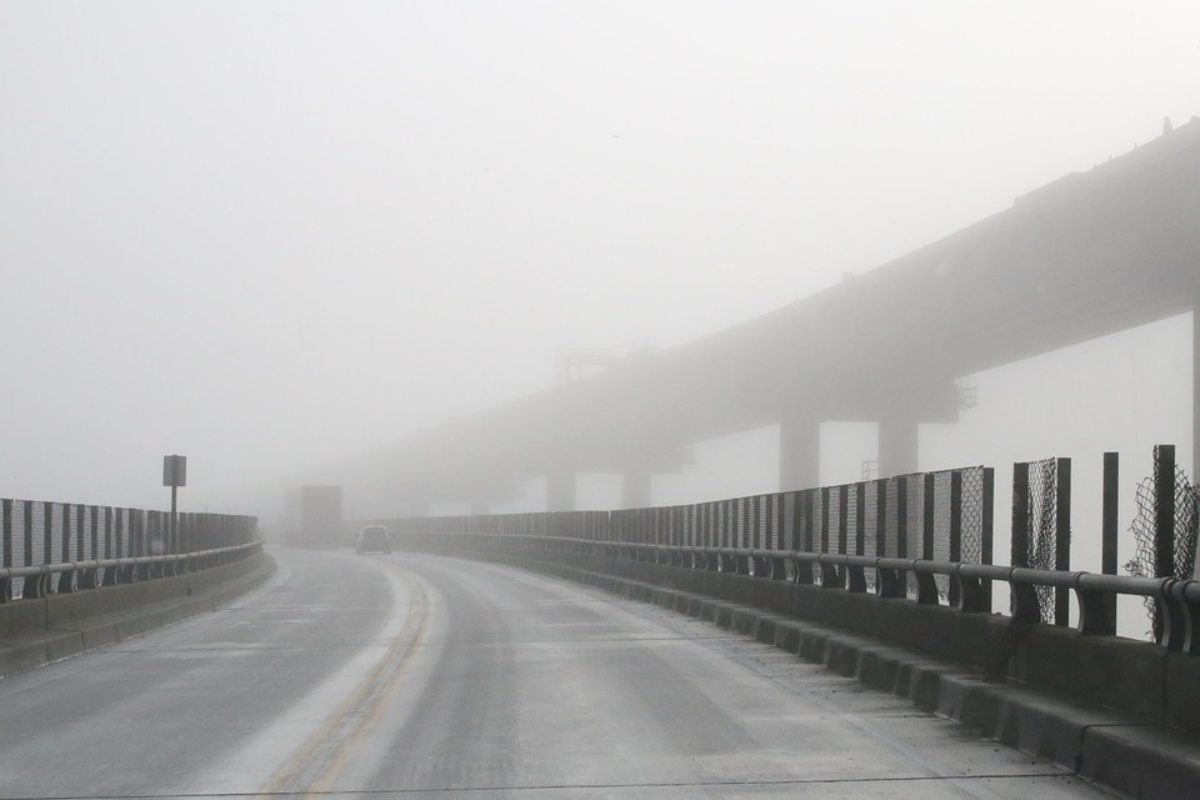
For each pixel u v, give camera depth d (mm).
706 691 29109
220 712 26250
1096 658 21203
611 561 80062
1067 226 107812
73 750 22062
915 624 30484
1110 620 21906
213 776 19891
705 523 60938
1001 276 119625
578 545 95438
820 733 23281
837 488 40781
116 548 49906
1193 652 18547
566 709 26422
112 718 25516
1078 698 21688
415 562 134125
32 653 34406
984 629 26062
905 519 33938
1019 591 24844
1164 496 20391
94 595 43375
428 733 23625
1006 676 24828
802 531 44688
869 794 18234
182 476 63312
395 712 26125
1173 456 20422
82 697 28547
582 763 20750
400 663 35094
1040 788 18312
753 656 36625
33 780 19641
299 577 96000
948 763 20281
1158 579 19141
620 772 20031
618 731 23703
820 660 34438
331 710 26453
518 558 118438
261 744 22578
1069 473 23656
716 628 46750
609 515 86438
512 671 33094
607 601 64375
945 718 24797
